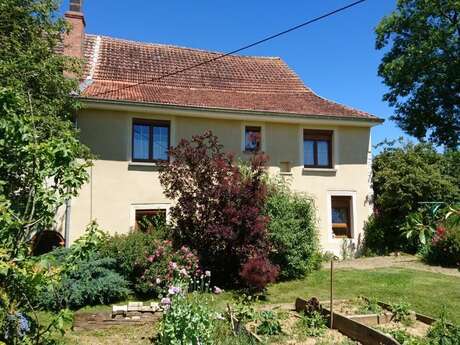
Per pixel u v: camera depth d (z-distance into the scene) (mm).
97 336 7266
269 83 19297
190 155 11164
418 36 21891
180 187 11078
